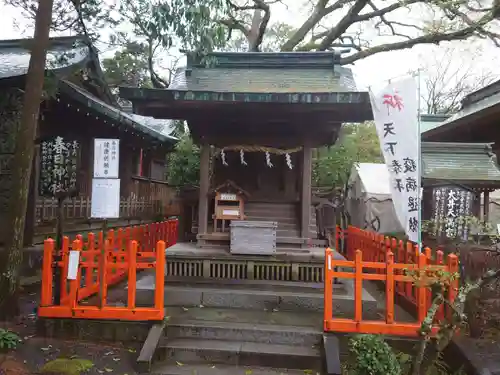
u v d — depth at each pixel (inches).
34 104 241.3
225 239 300.2
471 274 331.3
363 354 188.4
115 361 210.2
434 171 451.5
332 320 220.2
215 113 284.8
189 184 594.2
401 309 281.6
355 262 222.8
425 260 222.5
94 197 260.5
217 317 244.8
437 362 212.2
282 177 325.7
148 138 563.5
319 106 263.3
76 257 231.8
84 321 231.0
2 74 334.6
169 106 268.4
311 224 328.5
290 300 259.9
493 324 249.0
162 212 756.0
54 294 237.8
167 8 243.8
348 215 674.2
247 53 326.0
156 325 226.8
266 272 282.5
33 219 370.3
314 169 692.7
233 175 329.7
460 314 179.2
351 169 714.8
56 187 246.5
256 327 229.0
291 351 214.2
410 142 258.1
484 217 455.5
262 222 284.0
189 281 278.5
